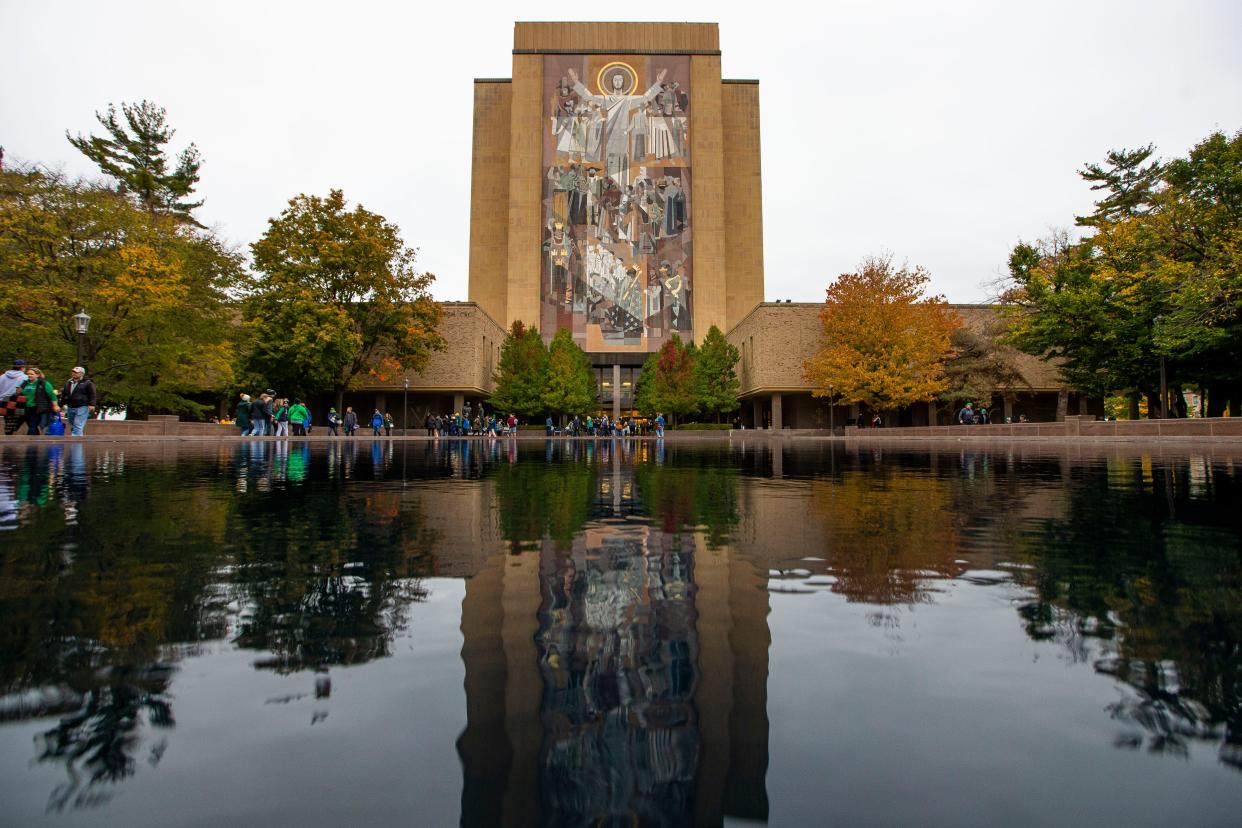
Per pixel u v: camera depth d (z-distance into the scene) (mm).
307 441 23234
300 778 998
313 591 2207
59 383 26766
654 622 1860
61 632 1748
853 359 40906
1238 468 8828
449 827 834
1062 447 18219
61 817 861
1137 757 1055
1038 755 1064
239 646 1646
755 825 827
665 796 923
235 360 33781
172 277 27062
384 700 1309
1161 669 1466
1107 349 29547
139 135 36562
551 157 67188
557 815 872
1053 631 1755
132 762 1050
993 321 43812
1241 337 24109
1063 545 3062
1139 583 2295
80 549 2955
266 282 33750
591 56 68000
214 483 6375
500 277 70438
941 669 1475
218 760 1056
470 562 2701
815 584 2309
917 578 2393
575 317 65875
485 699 1313
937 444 23641
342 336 33375
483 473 8367
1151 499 5051
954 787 953
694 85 68000
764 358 48781
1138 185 33281
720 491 5914
